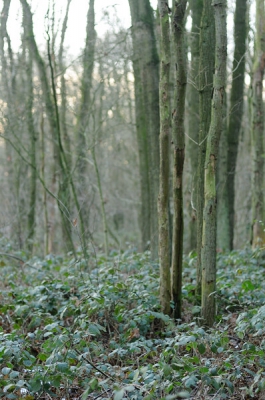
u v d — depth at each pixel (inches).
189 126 445.7
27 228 557.9
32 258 425.1
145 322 229.8
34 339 236.7
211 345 194.7
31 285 326.6
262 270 318.3
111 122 703.7
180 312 253.6
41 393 179.3
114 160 843.4
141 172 466.6
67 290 274.8
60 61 548.7
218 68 228.4
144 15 405.1
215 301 242.4
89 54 492.1
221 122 230.5
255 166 399.5
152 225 391.5
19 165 604.4
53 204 592.7
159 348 220.1
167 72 242.4
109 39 518.0
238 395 176.9
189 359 183.2
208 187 235.1
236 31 439.8
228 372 187.0
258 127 399.2
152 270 322.3
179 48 239.0
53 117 529.7
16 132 570.9
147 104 397.4
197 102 430.0
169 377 173.2
